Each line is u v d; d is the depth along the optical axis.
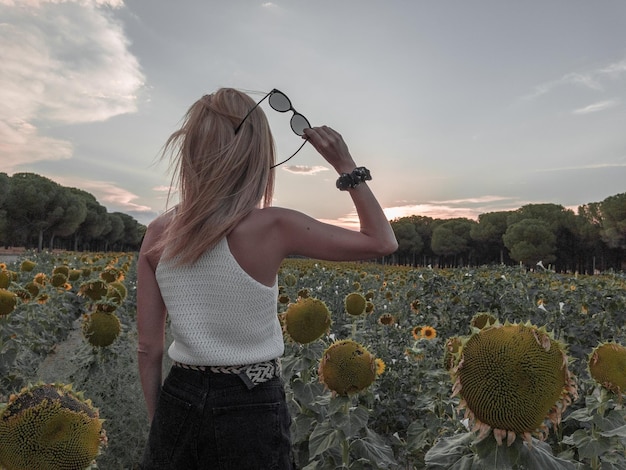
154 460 1.67
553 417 1.47
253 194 1.68
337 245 1.69
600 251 76.50
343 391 2.66
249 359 1.63
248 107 1.75
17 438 1.40
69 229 73.44
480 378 1.49
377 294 10.94
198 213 1.62
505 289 8.05
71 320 9.08
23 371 5.14
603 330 6.58
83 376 4.58
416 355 5.07
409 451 4.04
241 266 1.65
